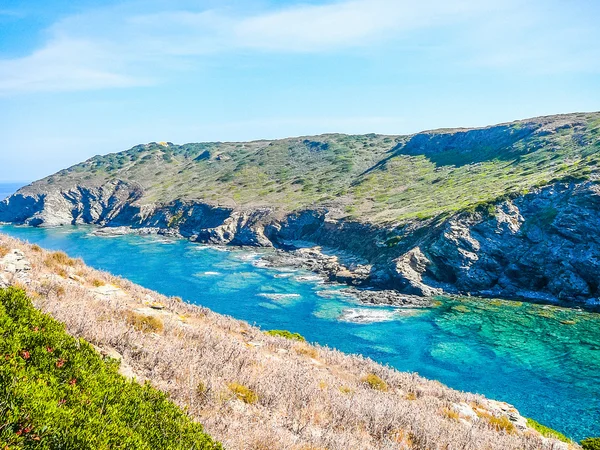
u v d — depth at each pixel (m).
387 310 58.22
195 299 62.12
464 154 144.25
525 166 106.19
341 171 163.50
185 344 13.36
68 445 5.40
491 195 85.56
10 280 13.53
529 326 50.78
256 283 73.06
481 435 13.61
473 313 56.53
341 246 100.94
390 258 78.88
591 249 63.03
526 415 30.80
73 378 7.09
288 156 196.50
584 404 32.31
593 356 41.34
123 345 11.21
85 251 103.25
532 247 69.31
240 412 9.68
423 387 19.45
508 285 67.50
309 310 57.69
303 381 13.19
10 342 6.96
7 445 4.88
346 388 14.82
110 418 6.36
